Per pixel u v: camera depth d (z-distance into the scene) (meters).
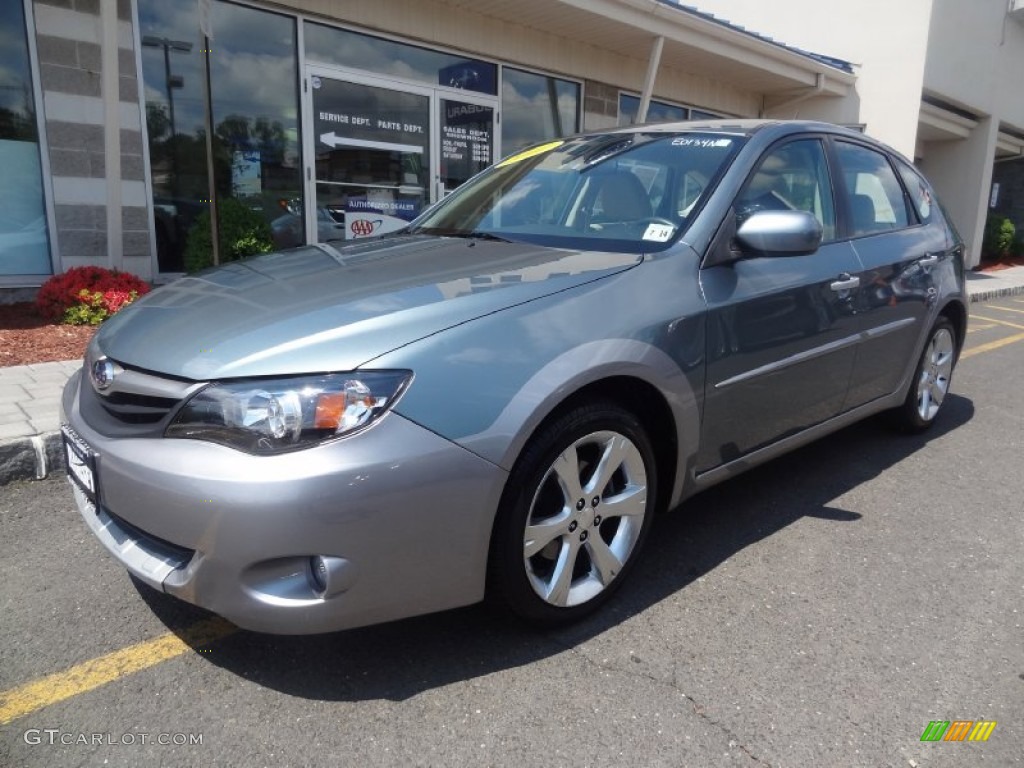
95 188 6.61
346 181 8.07
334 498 1.92
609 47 10.08
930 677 2.33
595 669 2.32
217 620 2.55
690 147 3.28
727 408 2.86
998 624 2.62
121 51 6.49
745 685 2.26
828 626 2.58
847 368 3.54
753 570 2.95
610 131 3.79
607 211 3.13
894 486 3.84
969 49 14.05
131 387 2.17
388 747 1.99
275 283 2.53
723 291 2.81
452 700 2.17
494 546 2.24
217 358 2.06
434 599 2.14
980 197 15.71
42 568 2.85
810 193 3.47
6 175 6.26
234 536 1.92
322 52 7.65
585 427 2.38
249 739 2.01
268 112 7.41
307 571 1.99
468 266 2.61
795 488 3.79
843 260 3.49
